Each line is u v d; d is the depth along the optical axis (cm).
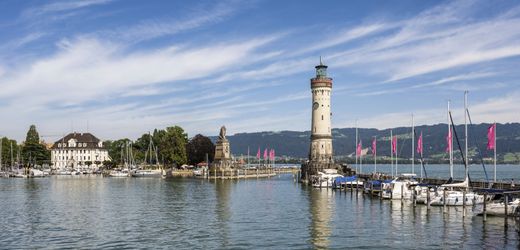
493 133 9062
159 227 7031
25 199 11062
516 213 7100
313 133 16888
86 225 7212
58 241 6044
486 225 6844
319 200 10419
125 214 8412
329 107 16888
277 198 11038
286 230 6719
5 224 7288
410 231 6550
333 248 5609
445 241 5916
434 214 7944
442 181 10625
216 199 10975
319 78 16775
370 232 6519
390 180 11381
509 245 5666
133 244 5878
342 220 7512
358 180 12269
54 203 10188
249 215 8188
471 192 8731
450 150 10106
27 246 5759
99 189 14262
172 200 10800
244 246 5750
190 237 6284
